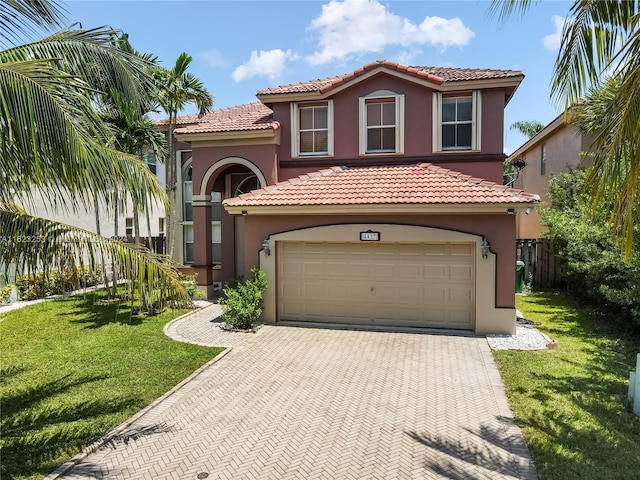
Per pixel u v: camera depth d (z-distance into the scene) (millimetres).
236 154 17797
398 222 13516
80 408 8156
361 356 11094
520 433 6984
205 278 18547
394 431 7160
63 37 7367
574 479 5711
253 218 14750
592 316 15133
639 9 7012
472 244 13195
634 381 7691
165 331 13570
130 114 9312
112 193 7293
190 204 23703
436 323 13594
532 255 21172
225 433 7188
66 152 5832
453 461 6234
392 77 16516
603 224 12539
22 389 9078
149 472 6105
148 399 8555
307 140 17750
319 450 6617
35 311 16359
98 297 18578
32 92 5578
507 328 12875
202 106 18906
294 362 10695
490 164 16000
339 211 13594
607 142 7367
